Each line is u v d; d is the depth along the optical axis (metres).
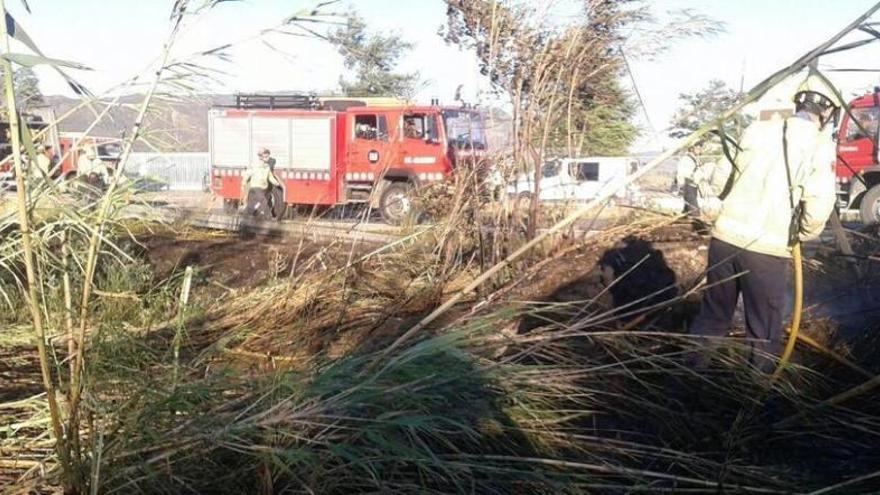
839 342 5.14
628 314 4.78
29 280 3.08
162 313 5.49
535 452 3.50
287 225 10.12
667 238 7.36
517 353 4.06
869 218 15.58
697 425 3.96
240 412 3.24
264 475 3.08
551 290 6.28
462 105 8.59
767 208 4.51
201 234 10.19
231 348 5.00
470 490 3.21
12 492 3.13
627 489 3.36
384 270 6.65
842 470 3.71
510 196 7.30
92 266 3.32
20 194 3.04
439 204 7.45
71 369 3.33
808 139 4.44
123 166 3.34
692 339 4.42
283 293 5.95
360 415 3.22
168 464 3.12
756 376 4.21
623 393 4.14
